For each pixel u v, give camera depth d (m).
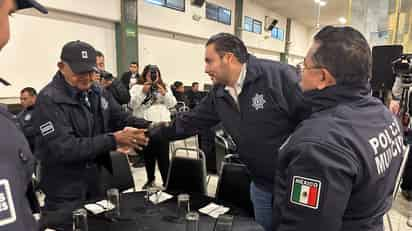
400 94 2.09
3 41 0.57
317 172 0.62
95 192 1.75
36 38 5.02
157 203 1.72
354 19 3.70
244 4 10.38
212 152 3.31
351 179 0.64
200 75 9.29
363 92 0.74
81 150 1.48
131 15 6.52
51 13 5.21
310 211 0.63
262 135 1.55
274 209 0.78
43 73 5.19
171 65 8.07
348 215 0.70
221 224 1.27
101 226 1.43
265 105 1.49
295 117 1.45
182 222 1.48
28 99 3.20
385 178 0.72
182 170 2.28
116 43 6.55
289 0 10.24
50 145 1.49
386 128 0.75
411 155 3.16
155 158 3.40
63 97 1.52
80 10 5.55
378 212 0.75
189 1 8.18
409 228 2.67
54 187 1.60
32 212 0.59
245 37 10.66
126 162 2.50
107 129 1.80
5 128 0.53
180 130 1.90
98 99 1.73
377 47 2.46
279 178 0.76
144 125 1.91
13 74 4.74
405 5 3.37
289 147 0.71
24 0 0.64
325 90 0.73
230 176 2.09
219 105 1.70
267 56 12.64
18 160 0.53
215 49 1.50
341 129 0.66
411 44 3.35
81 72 1.48
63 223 1.42
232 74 1.51
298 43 14.63
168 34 7.84
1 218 0.46
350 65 0.69
